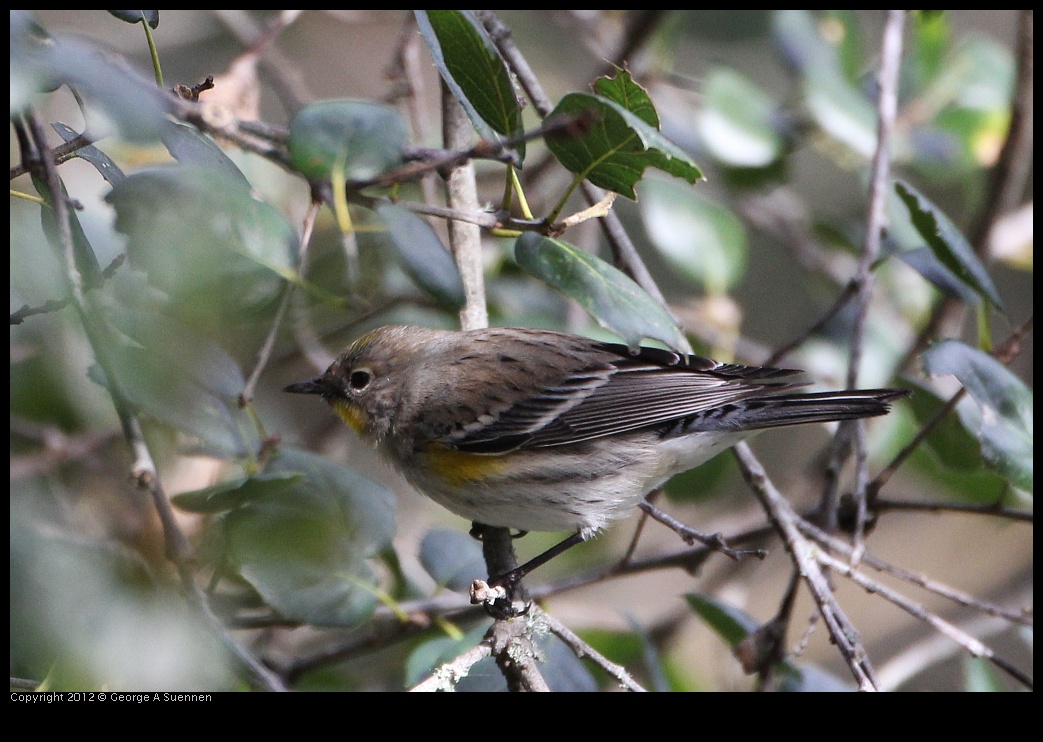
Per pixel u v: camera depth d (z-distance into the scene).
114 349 7.31
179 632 5.80
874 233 11.16
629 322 7.80
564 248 8.11
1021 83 13.34
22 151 6.70
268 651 11.79
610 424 9.98
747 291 18.03
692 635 15.01
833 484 10.60
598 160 7.49
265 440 8.15
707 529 14.86
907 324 14.71
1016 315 17.69
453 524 14.16
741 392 9.93
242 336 10.62
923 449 12.52
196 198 6.70
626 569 10.84
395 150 7.41
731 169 13.82
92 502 9.72
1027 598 15.60
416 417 10.10
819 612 8.41
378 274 10.45
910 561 17.09
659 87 15.09
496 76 7.53
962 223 15.84
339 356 10.65
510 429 9.93
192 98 7.35
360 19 13.90
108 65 5.95
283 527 8.18
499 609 8.45
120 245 9.66
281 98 13.22
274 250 7.05
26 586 5.67
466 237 10.19
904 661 12.05
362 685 11.19
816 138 14.47
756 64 18.06
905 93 14.52
